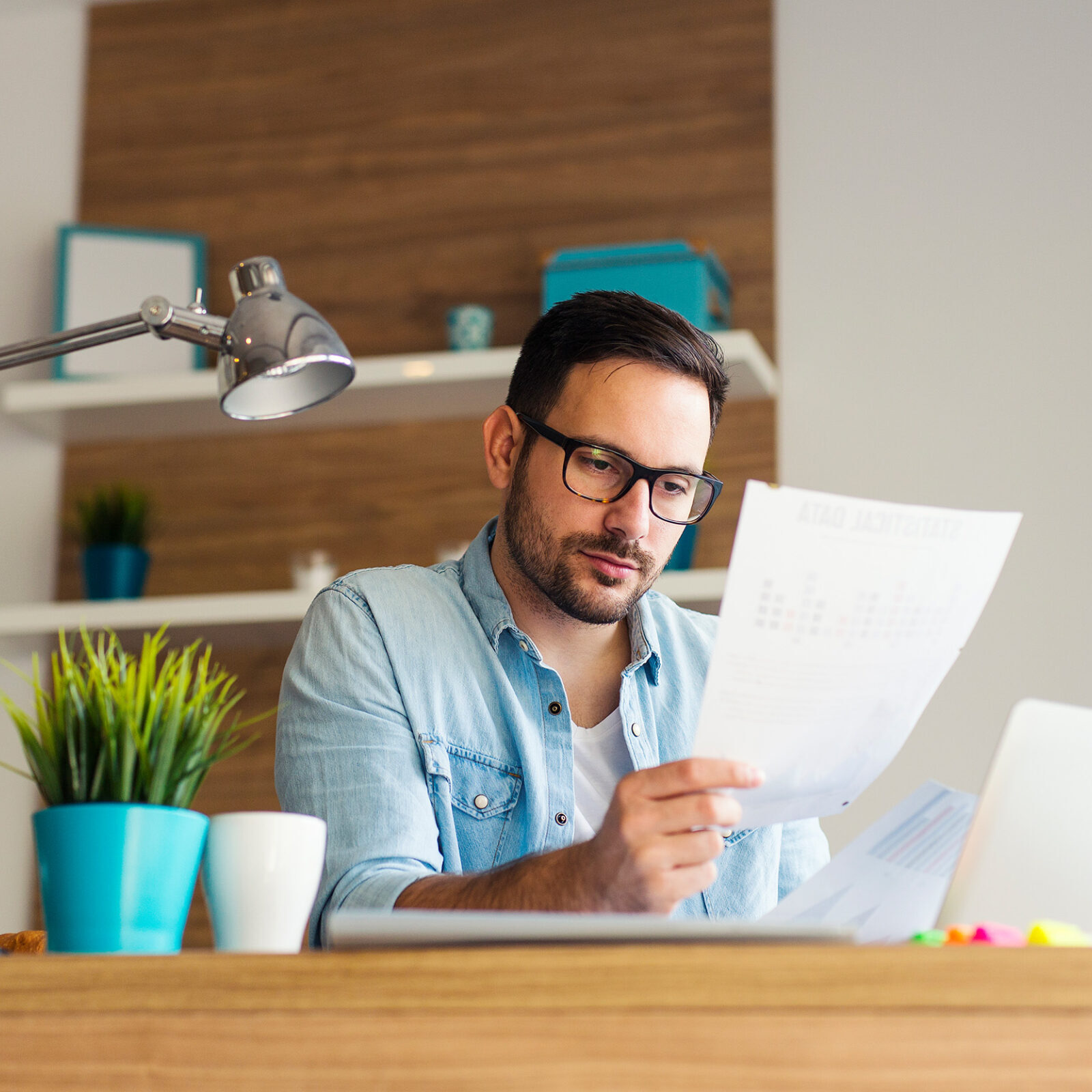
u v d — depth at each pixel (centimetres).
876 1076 65
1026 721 90
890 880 95
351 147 301
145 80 312
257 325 114
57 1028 71
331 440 288
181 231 302
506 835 141
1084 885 89
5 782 279
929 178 274
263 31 309
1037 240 267
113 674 100
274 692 276
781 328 274
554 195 290
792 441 267
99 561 271
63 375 287
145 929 92
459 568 156
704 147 285
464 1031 68
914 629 94
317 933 117
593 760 150
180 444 293
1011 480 258
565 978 68
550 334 143
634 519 135
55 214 308
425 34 303
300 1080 69
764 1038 66
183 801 98
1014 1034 64
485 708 143
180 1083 70
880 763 103
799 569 88
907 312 269
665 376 138
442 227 293
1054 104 271
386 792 126
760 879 146
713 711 90
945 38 279
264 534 286
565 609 139
